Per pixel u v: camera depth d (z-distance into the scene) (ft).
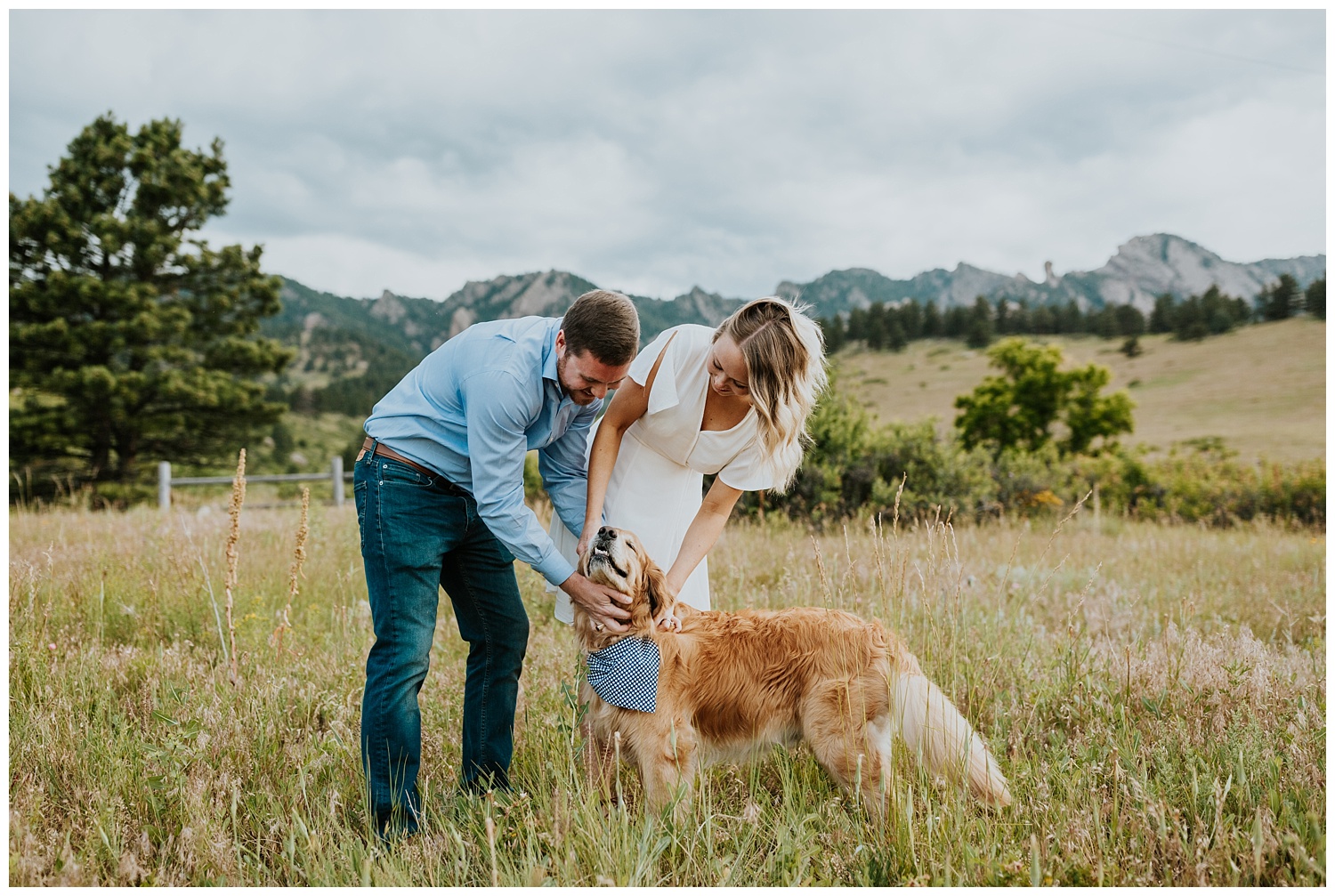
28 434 81.05
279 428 204.95
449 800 10.14
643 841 8.21
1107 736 10.64
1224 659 13.15
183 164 90.68
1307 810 9.07
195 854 8.60
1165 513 50.37
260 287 95.25
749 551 23.82
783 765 10.48
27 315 85.46
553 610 17.53
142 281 90.53
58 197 87.86
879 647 10.74
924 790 9.22
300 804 9.77
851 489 38.50
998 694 12.51
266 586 18.65
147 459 93.45
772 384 9.89
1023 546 28.71
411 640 9.59
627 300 9.36
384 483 9.61
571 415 10.64
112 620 16.22
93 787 9.83
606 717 10.20
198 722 10.21
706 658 10.58
